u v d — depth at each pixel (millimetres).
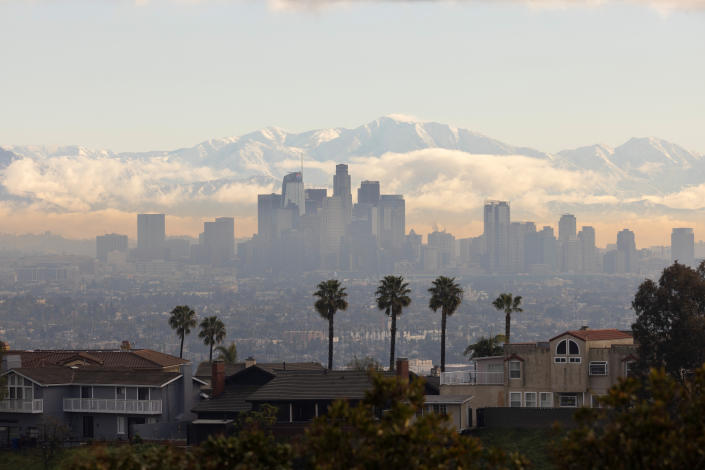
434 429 90188
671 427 86688
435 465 87938
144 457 97875
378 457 87188
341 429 91062
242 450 94438
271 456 94625
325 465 88625
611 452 87812
